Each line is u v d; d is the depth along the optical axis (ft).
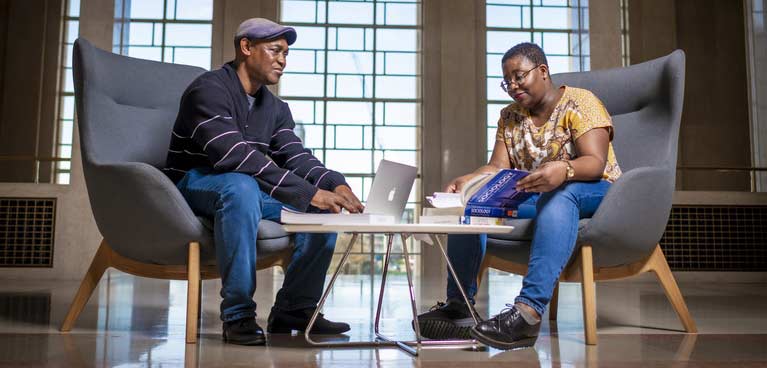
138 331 6.57
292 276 6.63
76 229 16.62
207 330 6.73
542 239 5.79
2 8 27.40
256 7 22.02
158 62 7.82
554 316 7.93
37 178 26.12
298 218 5.15
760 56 19.24
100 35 17.58
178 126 6.51
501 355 5.24
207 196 5.95
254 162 6.00
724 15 27.22
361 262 22.54
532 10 23.91
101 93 6.82
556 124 6.68
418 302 10.21
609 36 18.21
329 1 23.71
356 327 7.08
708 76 27.07
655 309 9.40
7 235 16.48
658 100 7.21
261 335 5.72
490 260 7.09
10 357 4.95
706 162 26.78
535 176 5.68
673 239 17.22
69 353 5.16
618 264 6.69
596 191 6.15
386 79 23.59
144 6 23.09
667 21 25.44
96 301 9.89
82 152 6.45
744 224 17.34
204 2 23.20
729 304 10.41
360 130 23.32
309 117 23.24
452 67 22.39
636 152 7.11
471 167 22.03
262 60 6.61
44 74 27.20
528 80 6.64
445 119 22.17
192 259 5.97
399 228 4.96
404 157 23.32
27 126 26.89
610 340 6.17
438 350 5.49
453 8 22.61
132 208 5.97
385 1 23.91
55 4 27.61
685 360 5.01
